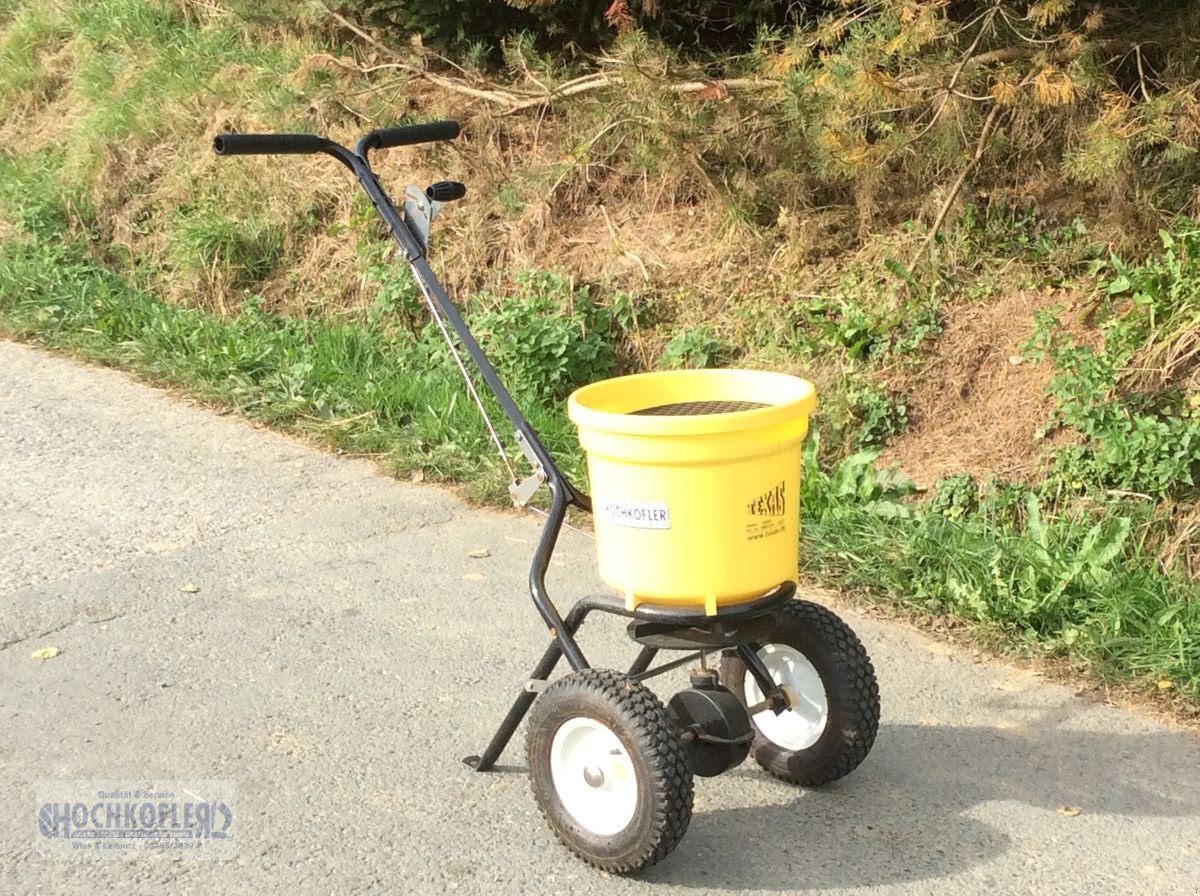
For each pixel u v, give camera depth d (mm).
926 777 3768
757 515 3150
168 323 8188
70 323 8477
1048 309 6176
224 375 7559
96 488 6086
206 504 5922
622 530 3170
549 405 6926
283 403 7152
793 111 6016
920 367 6176
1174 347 5539
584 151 7496
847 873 3301
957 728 4055
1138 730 4035
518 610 4887
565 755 3330
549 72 7535
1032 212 6574
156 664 4395
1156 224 6121
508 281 7664
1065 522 5262
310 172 8852
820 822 3539
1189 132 5367
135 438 6789
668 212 7559
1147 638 4477
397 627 4723
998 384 5992
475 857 3355
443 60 8438
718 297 6996
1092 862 3336
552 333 6848
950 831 3486
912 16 5520
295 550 5434
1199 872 3287
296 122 9016
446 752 3877
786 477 3215
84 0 11805
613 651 4562
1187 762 3844
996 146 6348
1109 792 3682
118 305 8570
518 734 3986
